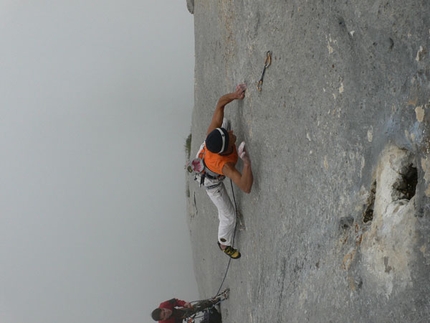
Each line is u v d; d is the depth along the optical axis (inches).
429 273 68.0
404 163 79.2
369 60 86.1
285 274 133.8
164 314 248.5
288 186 130.3
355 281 89.3
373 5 82.1
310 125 113.6
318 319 104.0
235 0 162.9
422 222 71.1
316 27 106.1
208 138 152.5
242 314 195.5
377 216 84.4
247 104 162.4
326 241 106.7
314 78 109.7
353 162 94.7
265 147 147.5
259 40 144.3
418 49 72.1
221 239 187.9
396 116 78.7
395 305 74.9
